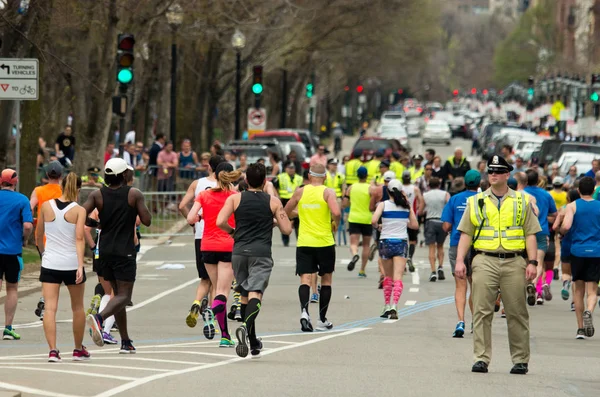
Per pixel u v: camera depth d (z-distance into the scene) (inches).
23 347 1994.3
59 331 2228.1
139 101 7628.0
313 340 2102.6
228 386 1528.1
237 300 2389.3
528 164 5679.1
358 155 7130.9
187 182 5182.1
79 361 1779.0
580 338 2214.6
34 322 2367.1
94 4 4259.4
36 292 2888.8
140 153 5595.5
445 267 3742.6
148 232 4690.0
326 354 1913.1
